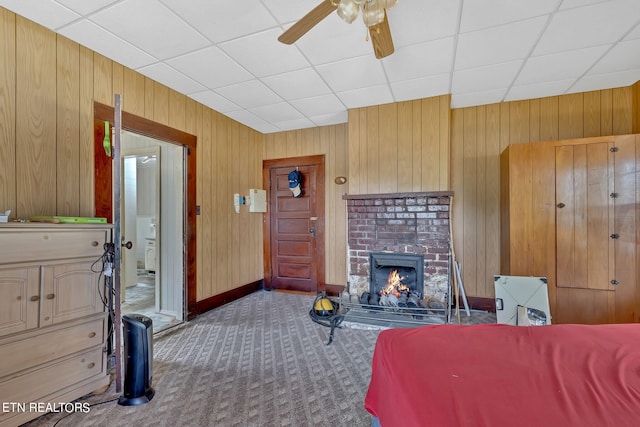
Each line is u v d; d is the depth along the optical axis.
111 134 2.53
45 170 2.10
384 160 3.54
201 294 3.53
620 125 3.11
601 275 2.71
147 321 1.97
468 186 3.62
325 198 4.43
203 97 3.37
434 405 0.87
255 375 2.19
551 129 3.34
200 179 3.52
